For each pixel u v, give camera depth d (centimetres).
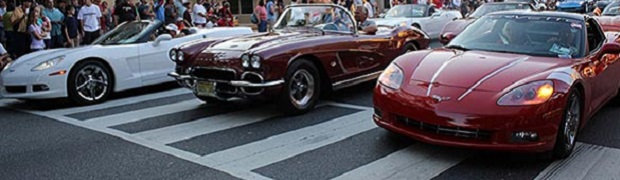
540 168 445
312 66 652
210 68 625
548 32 555
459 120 435
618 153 482
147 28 842
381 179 425
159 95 804
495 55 518
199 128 590
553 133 438
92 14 1302
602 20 1059
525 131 427
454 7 2266
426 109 450
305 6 775
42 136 570
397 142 521
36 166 468
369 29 755
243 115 649
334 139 538
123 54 784
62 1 1366
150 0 1633
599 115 631
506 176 429
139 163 470
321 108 681
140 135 564
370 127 581
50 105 743
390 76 505
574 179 419
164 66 843
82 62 733
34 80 703
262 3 1688
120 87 783
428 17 1586
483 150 464
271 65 600
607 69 570
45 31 1157
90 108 718
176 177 434
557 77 453
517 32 564
